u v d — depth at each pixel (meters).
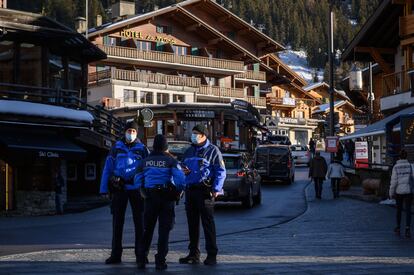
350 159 53.31
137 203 11.17
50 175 26.58
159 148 10.74
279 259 11.92
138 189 11.11
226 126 62.66
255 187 25.83
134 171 11.12
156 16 73.88
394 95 34.34
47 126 26.75
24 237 16.69
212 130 57.75
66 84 31.03
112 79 67.50
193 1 78.75
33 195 26.58
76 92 28.53
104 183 11.27
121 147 11.24
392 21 35.91
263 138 72.88
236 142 60.31
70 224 20.91
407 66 34.16
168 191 10.58
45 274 10.07
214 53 80.56
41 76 28.62
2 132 25.23
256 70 89.19
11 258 12.10
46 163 26.64
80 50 31.55
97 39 70.50
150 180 10.60
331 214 21.81
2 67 27.95
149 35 74.50
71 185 32.00
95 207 28.27
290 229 17.86
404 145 23.27
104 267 10.86
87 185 32.44
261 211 23.83
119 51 69.81
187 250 13.63
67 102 29.11
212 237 11.16
